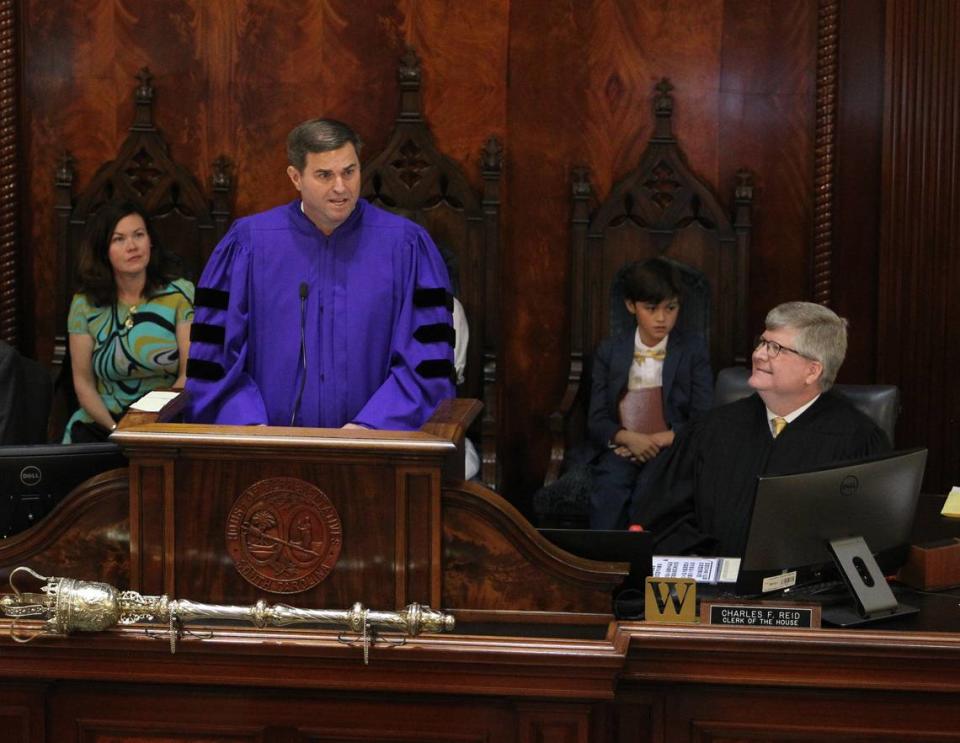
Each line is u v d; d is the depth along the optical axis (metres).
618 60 9.44
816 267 9.39
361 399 5.65
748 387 6.97
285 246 5.64
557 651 4.37
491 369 9.30
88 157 9.51
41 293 9.62
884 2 9.16
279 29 9.41
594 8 9.41
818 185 9.34
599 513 8.55
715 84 9.41
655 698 4.69
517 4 9.43
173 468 4.47
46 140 9.48
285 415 5.66
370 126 9.51
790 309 6.00
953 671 4.53
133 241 8.47
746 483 6.12
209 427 4.57
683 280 9.14
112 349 8.56
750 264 9.53
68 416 9.25
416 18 9.43
